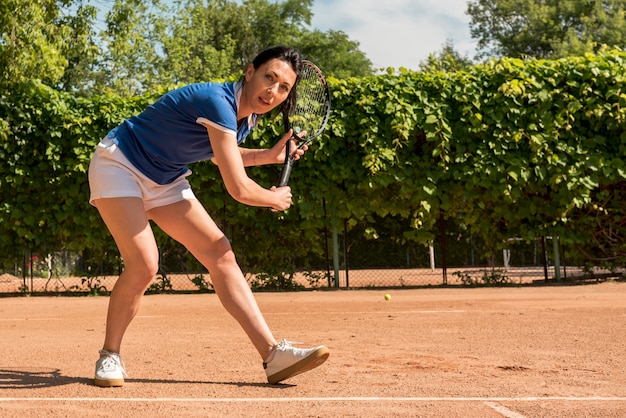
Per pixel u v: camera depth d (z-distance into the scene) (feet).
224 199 37.50
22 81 37.52
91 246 38.32
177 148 11.84
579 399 10.48
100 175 11.87
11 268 39.52
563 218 36.88
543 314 23.53
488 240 39.27
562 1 140.67
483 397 10.66
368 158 35.99
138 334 19.81
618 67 36.52
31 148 37.52
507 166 36.73
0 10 38.83
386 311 25.77
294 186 36.81
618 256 38.19
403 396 10.78
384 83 36.94
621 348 16.01
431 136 35.96
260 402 10.38
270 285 38.34
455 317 23.18
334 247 38.42
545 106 36.37
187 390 11.41
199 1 113.50
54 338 19.29
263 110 12.08
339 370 13.33
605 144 36.65
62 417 9.43
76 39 45.14
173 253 39.24
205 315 25.59
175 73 103.60
